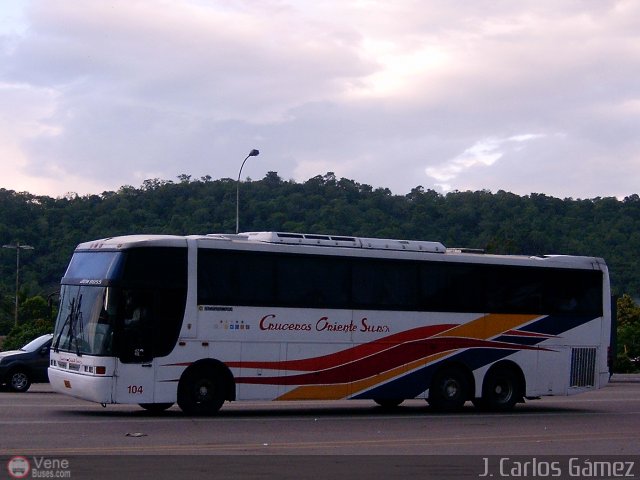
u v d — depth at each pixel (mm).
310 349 20391
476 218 88125
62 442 14625
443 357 21984
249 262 19984
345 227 78188
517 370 23000
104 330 18625
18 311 58531
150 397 18766
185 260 19375
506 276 23047
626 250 87000
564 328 23641
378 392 21109
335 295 20828
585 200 96562
